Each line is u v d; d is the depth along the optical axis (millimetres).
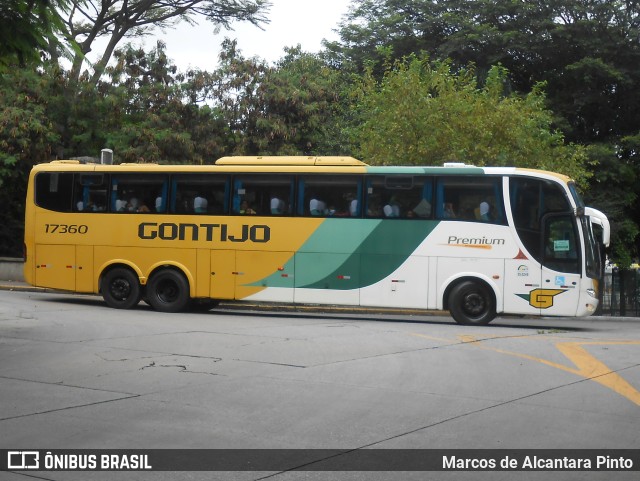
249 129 31781
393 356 12672
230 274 20000
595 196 33875
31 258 21188
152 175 20594
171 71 31578
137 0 32344
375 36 38219
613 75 33719
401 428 7930
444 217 19156
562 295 18703
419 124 25703
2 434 7500
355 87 31156
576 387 10336
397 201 19375
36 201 21219
